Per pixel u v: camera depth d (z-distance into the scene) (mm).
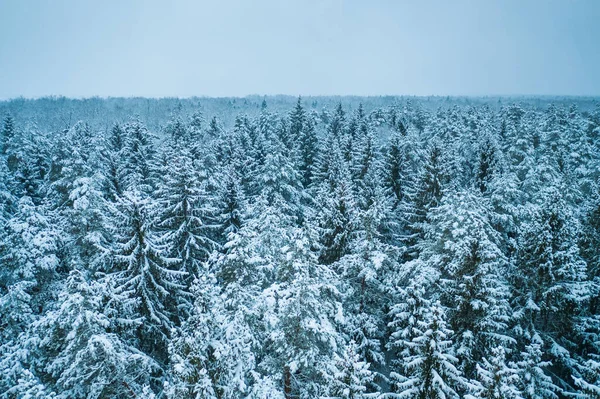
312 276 14336
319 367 12922
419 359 12758
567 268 16766
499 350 11305
